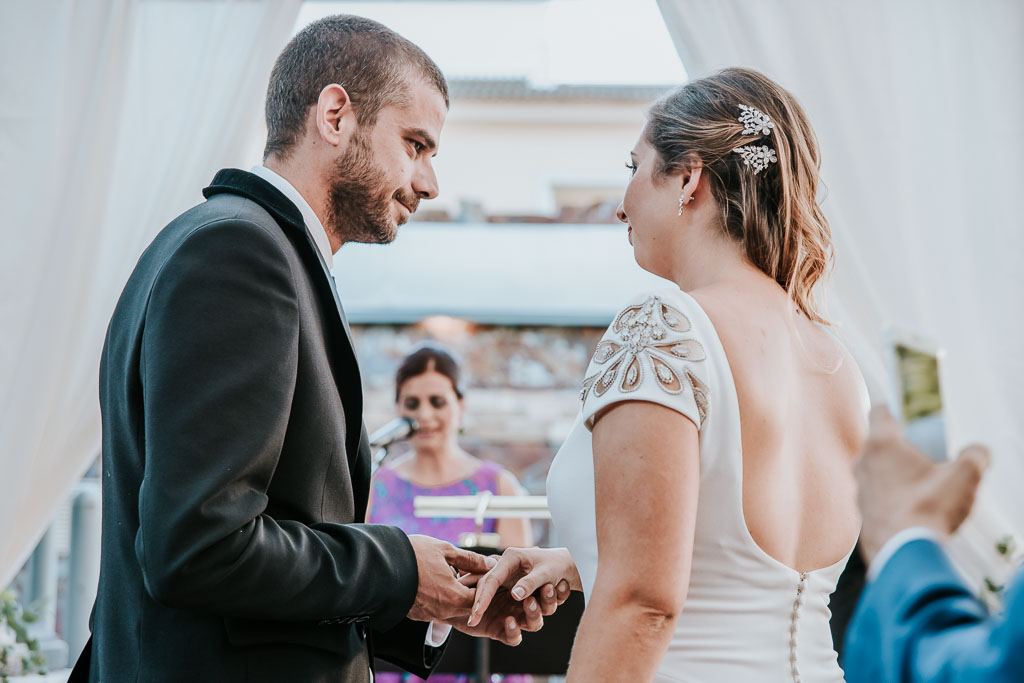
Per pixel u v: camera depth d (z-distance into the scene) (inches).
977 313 111.8
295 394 59.1
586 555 55.2
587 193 373.1
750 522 50.3
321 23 71.0
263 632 55.9
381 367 251.4
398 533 62.2
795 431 53.2
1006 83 114.9
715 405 49.4
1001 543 104.7
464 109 372.5
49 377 105.1
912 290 110.7
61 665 138.6
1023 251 112.1
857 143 112.8
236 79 112.3
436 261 234.4
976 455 30.6
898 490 31.0
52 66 109.1
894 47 115.6
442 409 149.9
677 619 48.4
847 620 103.8
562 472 57.3
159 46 114.2
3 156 107.0
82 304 107.9
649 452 47.5
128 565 57.9
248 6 114.6
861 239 111.6
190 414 52.1
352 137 67.9
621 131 376.8
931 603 29.2
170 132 113.0
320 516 60.0
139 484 58.1
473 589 67.2
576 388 259.4
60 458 106.8
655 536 46.5
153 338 54.3
